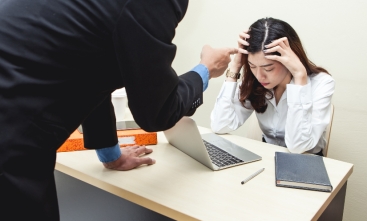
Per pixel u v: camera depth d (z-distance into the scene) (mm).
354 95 1804
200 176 1021
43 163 705
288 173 1003
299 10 1877
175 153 1205
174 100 788
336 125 1889
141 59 678
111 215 1431
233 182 985
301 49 1430
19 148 654
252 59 1360
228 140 1371
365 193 1875
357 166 1872
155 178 1005
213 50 978
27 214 691
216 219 792
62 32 641
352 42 1752
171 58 728
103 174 1026
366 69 1738
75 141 1194
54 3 650
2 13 669
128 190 928
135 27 652
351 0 1706
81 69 681
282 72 1380
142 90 714
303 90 1338
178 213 828
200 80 911
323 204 880
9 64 645
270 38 1320
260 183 983
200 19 2275
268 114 1607
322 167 1062
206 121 2432
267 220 792
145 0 654
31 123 659
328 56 1843
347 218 1963
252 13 2051
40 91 660
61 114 700
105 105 975
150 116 756
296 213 826
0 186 647
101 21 648
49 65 653
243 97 1574
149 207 889
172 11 695
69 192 1568
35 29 646
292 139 1309
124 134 1276
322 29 1827
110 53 693
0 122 638
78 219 1375
